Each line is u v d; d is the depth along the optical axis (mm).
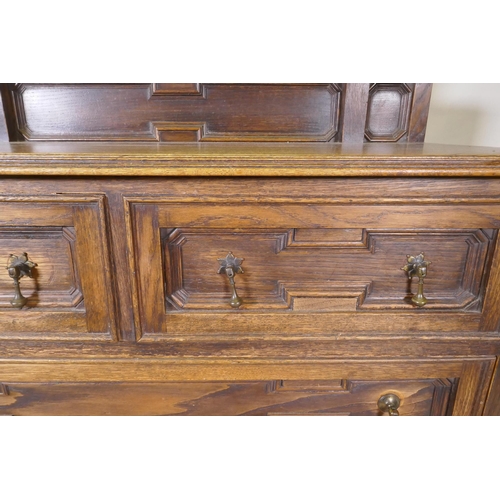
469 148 585
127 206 436
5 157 407
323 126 726
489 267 470
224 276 481
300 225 453
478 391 524
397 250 472
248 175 420
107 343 494
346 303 491
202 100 709
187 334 493
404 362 510
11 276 444
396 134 728
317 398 543
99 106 704
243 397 541
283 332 497
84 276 463
